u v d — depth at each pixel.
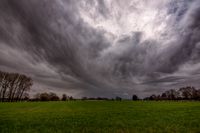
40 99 149.00
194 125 18.55
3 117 29.02
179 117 26.36
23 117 28.94
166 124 19.36
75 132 15.84
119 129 16.80
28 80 126.94
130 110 44.16
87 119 25.44
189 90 156.88
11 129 17.47
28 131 16.34
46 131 16.31
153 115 30.03
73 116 30.38
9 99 120.19
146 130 16.16
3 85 118.38
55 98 154.50
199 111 37.12
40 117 28.86
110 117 27.91
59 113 37.50
